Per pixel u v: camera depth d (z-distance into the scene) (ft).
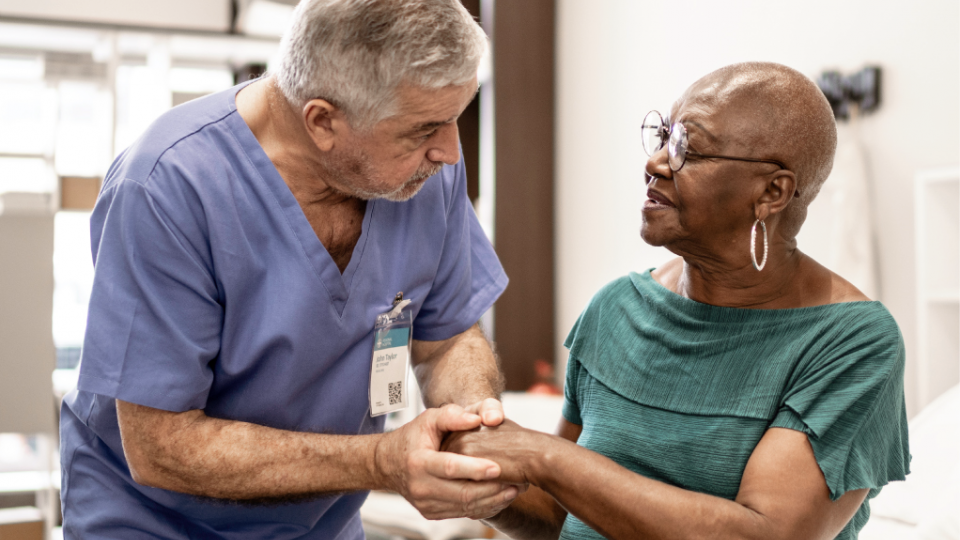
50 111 13.35
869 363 3.36
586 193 13.97
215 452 3.65
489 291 4.93
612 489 3.30
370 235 4.22
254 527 4.30
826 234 8.70
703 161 3.52
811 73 9.17
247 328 3.93
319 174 3.86
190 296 3.69
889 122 8.05
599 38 13.62
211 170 3.76
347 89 3.39
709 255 3.72
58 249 13.30
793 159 3.46
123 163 3.75
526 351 14.85
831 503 3.26
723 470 3.56
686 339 3.85
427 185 4.46
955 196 7.22
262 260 3.92
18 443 14.37
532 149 14.90
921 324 7.20
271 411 4.11
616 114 13.08
